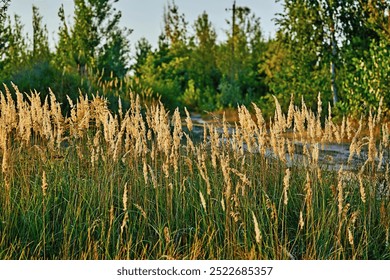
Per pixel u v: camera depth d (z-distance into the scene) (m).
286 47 29.73
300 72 29.06
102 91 21.48
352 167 11.55
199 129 23.17
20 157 9.27
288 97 29.50
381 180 9.53
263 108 31.69
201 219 8.20
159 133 8.68
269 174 9.56
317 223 8.27
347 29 27.69
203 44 60.03
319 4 28.06
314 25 28.19
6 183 8.09
